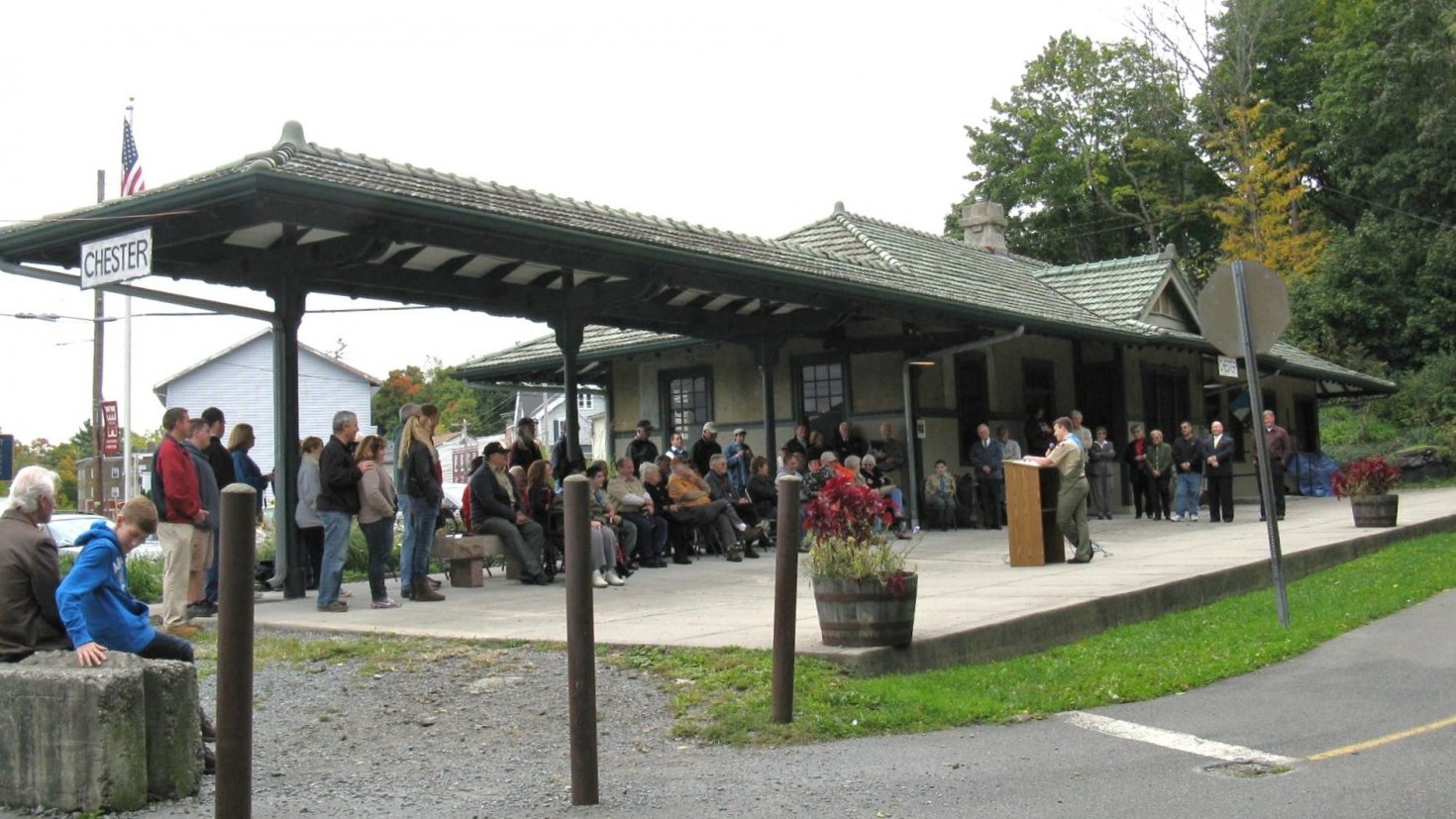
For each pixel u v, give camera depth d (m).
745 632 9.46
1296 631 10.23
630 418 25.36
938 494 21.44
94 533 6.63
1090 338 23.98
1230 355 10.88
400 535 19.11
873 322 22.16
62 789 6.10
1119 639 10.07
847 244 23.14
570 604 5.96
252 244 12.88
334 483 11.80
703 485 16.95
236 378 58.25
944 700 7.63
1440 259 42.25
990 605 10.48
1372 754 6.38
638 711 7.63
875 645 8.34
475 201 12.98
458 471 54.31
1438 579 13.50
